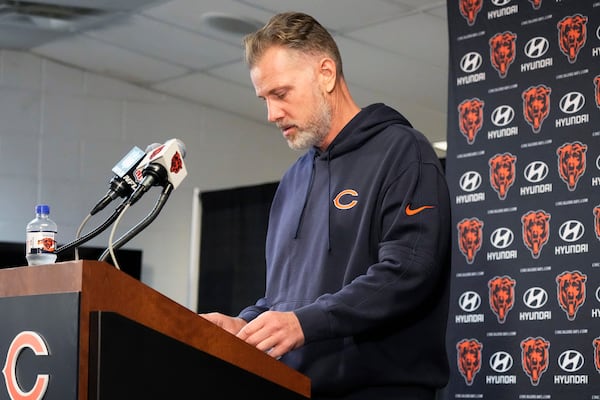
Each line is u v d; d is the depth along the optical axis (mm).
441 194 3100
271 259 3504
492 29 5445
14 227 10508
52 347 2135
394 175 3115
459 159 5457
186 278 11039
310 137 3281
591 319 4949
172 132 11258
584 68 5129
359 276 3043
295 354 3127
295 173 3541
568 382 4977
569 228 5070
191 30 8945
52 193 10680
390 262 2910
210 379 2281
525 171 5242
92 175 10852
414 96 9344
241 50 9234
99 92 11016
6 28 9859
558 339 5031
